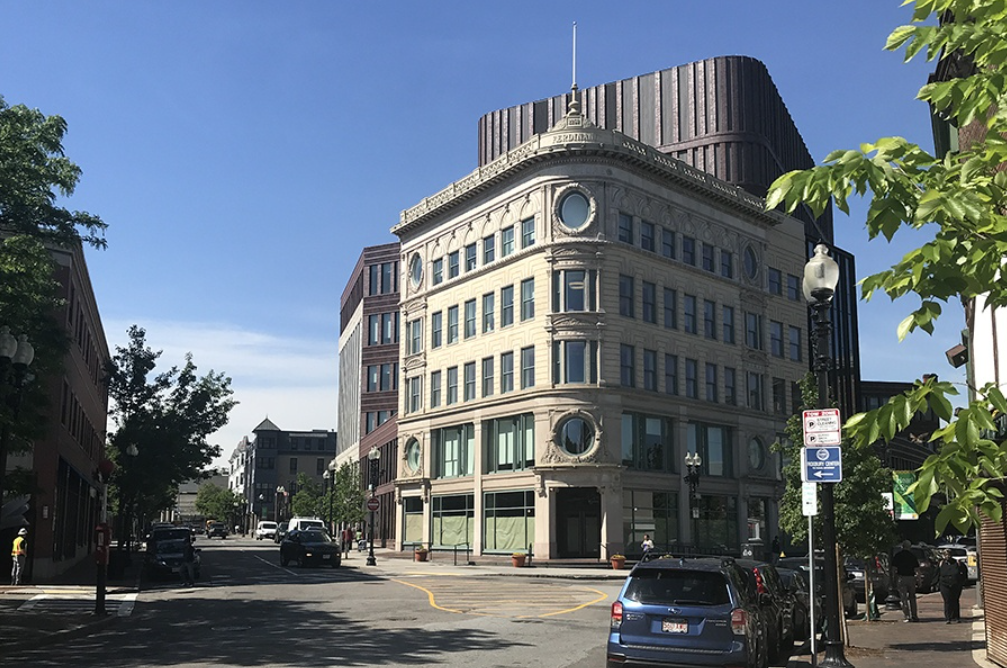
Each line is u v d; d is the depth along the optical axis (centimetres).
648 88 8331
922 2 588
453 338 5841
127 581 3484
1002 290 545
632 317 5119
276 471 15350
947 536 6125
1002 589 1429
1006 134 607
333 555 4591
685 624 1222
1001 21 551
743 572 1381
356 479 7975
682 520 5241
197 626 2070
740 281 5991
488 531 5294
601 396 4891
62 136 2202
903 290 553
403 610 2416
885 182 509
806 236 7062
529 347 5141
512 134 9644
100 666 1470
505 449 5291
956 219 523
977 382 1541
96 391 5972
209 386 5291
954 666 1458
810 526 1422
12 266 2103
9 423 2052
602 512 4803
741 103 7769
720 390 5703
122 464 5078
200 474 5425
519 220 5294
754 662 1238
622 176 5169
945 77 1175
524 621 2145
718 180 5903
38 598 2734
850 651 1684
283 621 2162
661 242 5403
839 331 7831
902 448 7525
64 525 4181
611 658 1248
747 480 5741
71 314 4156
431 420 5934
